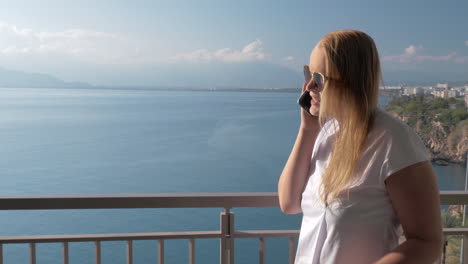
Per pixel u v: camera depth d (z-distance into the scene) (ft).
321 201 2.51
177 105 501.56
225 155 210.18
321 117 2.49
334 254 2.38
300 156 2.95
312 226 2.61
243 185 157.07
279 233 3.92
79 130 294.25
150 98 607.37
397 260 2.13
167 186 156.04
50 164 192.54
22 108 467.11
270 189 153.58
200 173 175.63
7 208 3.67
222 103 539.29
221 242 3.89
